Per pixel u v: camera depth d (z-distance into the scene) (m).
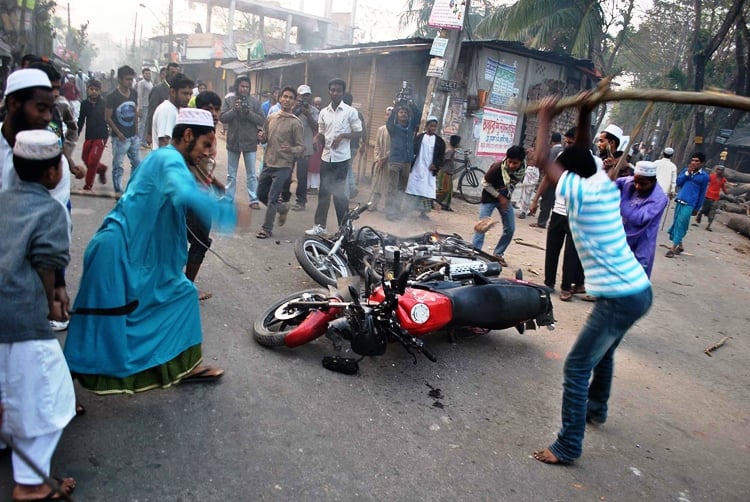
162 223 2.97
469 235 9.23
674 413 4.32
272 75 19.80
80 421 3.07
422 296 4.08
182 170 2.91
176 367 3.20
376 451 3.21
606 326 3.19
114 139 7.90
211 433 3.13
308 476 2.91
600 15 18.88
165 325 3.09
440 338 5.01
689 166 10.29
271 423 3.31
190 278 4.48
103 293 2.78
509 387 4.29
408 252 5.33
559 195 3.26
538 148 3.15
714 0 24.59
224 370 3.80
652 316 6.73
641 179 5.11
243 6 32.91
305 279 5.82
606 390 3.83
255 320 4.57
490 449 3.43
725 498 3.33
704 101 2.09
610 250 3.17
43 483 2.41
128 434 3.02
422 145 9.45
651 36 30.42
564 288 6.62
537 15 18.88
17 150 2.21
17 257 2.20
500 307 4.47
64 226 2.34
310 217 8.68
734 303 7.93
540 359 4.89
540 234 10.20
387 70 13.98
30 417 2.32
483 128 12.96
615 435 3.84
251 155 8.27
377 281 4.63
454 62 10.65
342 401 3.69
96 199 7.71
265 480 2.83
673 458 3.68
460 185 12.67
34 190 2.29
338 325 3.94
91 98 7.62
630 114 31.19
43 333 2.33
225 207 3.06
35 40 23.92
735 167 30.72
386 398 3.83
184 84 5.58
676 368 5.23
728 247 12.51
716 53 26.28
